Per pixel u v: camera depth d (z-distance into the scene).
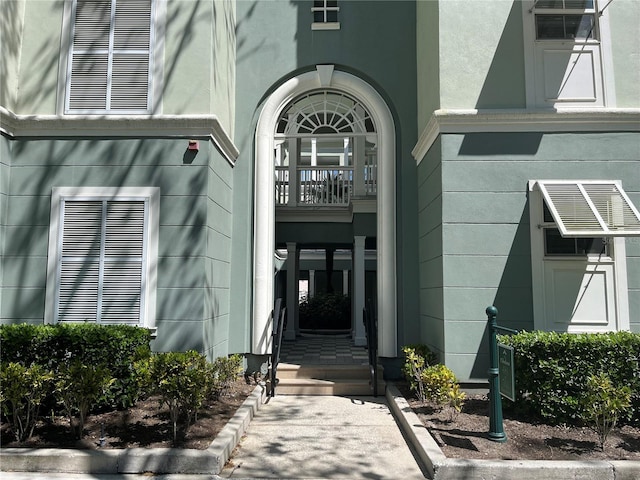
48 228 6.16
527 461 3.99
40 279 6.08
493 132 6.28
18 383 4.36
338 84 7.85
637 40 6.41
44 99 6.36
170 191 6.21
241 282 7.41
